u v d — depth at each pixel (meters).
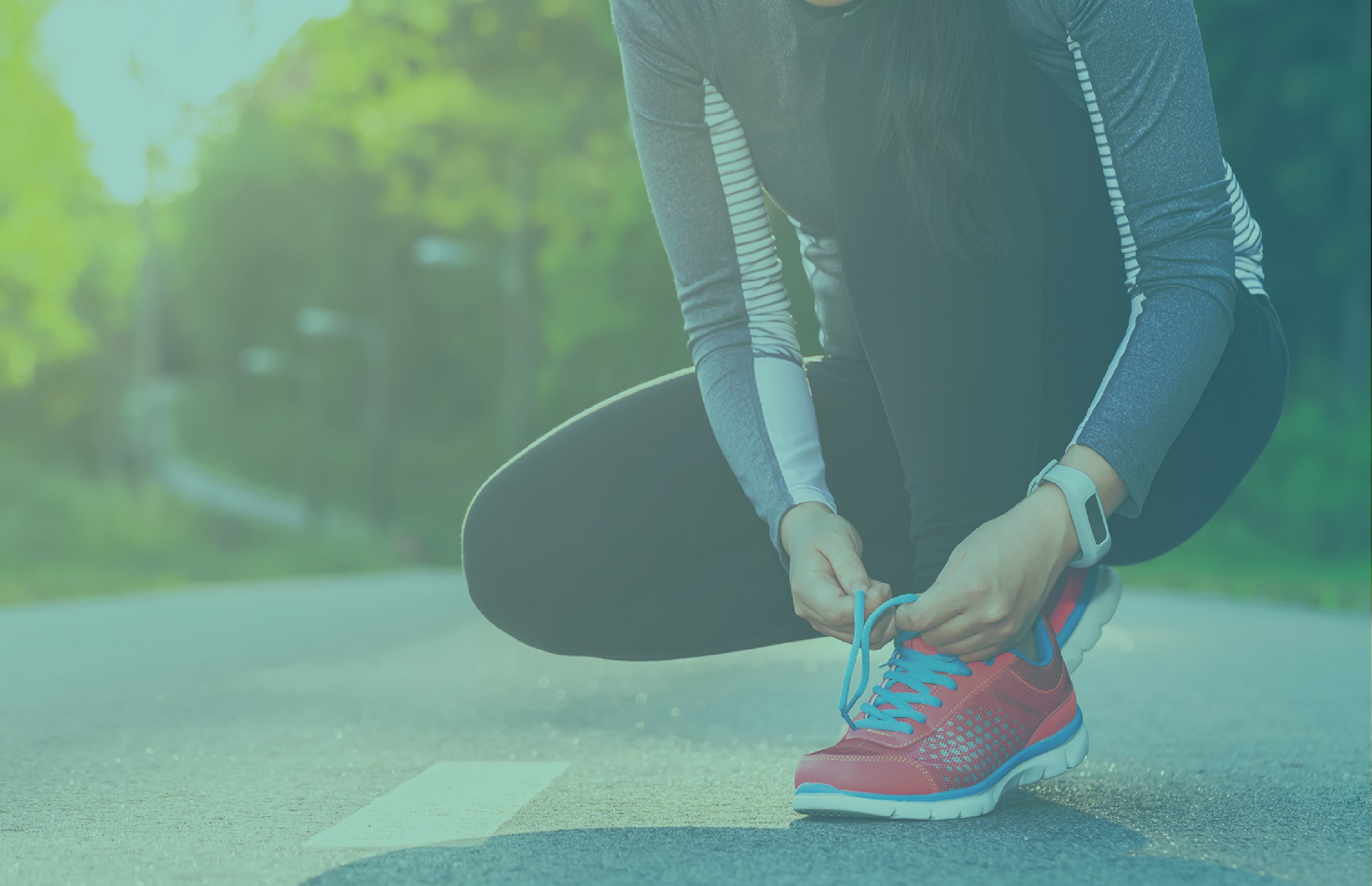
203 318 56.69
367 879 1.23
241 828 1.52
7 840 1.47
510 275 27.16
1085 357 1.57
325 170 45.12
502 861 1.30
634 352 30.09
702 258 1.67
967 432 1.46
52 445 40.66
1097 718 2.61
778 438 1.58
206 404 60.12
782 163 1.67
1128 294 1.55
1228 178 1.62
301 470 56.31
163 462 25.78
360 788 1.82
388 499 37.94
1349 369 22.00
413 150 24.94
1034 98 1.53
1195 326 1.46
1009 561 1.38
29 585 13.80
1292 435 20.50
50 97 19.38
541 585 1.71
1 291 20.52
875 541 1.71
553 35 23.91
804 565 1.47
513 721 2.71
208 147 51.25
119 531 22.81
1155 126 1.47
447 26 23.75
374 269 52.28
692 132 1.67
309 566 24.16
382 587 14.30
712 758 2.11
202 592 12.82
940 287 1.45
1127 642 4.91
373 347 52.66
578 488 1.69
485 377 58.66
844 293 1.73
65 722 2.78
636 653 1.78
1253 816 1.51
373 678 3.94
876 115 1.47
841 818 1.51
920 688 1.50
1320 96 21.59
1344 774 1.83
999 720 1.50
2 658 4.81
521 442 27.52
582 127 23.50
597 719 2.74
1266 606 7.78
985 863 1.26
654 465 1.68
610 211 26.77
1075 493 1.40
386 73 24.03
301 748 2.29
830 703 3.03
